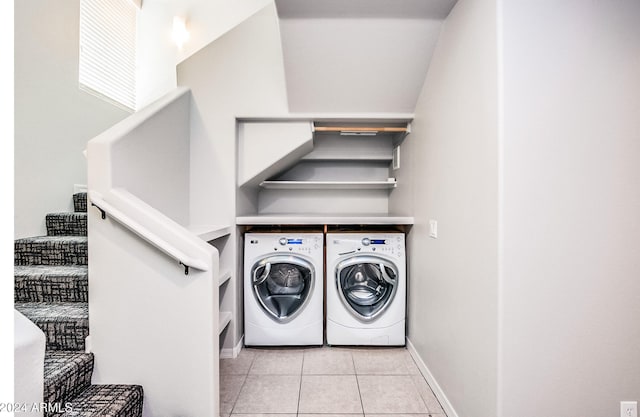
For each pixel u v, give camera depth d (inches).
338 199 134.2
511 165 51.0
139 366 61.9
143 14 160.1
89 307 62.0
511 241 51.2
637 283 51.6
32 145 97.5
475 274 58.8
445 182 73.0
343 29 76.5
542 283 51.4
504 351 51.5
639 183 51.6
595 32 51.1
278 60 95.0
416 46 79.6
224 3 160.9
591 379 51.8
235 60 95.6
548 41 51.1
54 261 84.0
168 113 83.0
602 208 51.5
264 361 95.5
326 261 106.1
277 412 72.2
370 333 102.3
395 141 119.4
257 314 101.9
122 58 148.6
